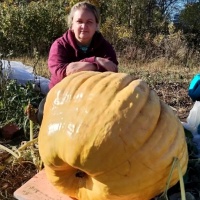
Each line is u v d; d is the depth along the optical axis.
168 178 0.78
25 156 1.36
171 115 0.83
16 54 4.82
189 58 5.02
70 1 5.89
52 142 0.79
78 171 0.82
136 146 0.74
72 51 1.28
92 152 0.73
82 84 0.82
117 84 0.79
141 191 0.78
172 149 0.79
